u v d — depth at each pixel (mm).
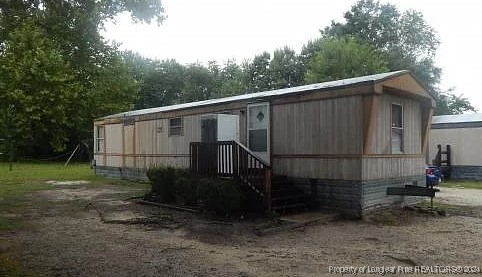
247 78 49438
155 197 11797
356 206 9406
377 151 10008
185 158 14445
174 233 7828
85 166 28953
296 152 10656
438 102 39719
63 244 6922
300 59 44656
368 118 9203
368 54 35562
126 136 18328
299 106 10609
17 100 27938
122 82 34000
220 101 12898
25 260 5953
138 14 11672
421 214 10117
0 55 28500
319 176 10141
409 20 42250
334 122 9867
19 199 12289
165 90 50188
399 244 7039
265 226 8188
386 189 10312
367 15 42812
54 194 13484
